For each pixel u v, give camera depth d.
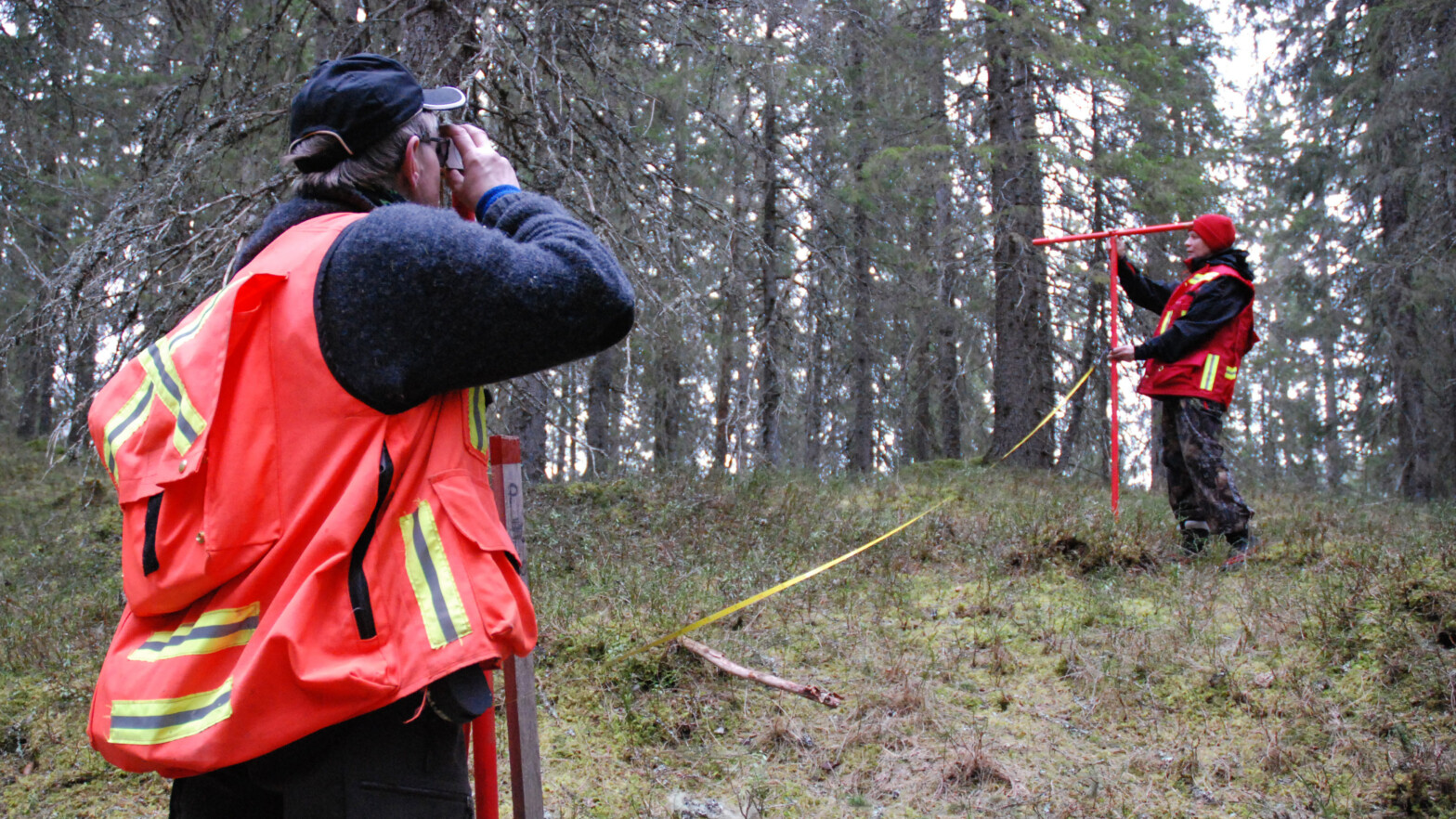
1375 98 12.49
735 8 6.04
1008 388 11.23
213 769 1.20
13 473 9.84
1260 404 29.31
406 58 5.38
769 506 6.61
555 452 12.66
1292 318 20.30
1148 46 11.66
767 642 3.88
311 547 1.22
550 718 3.27
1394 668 3.26
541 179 4.97
